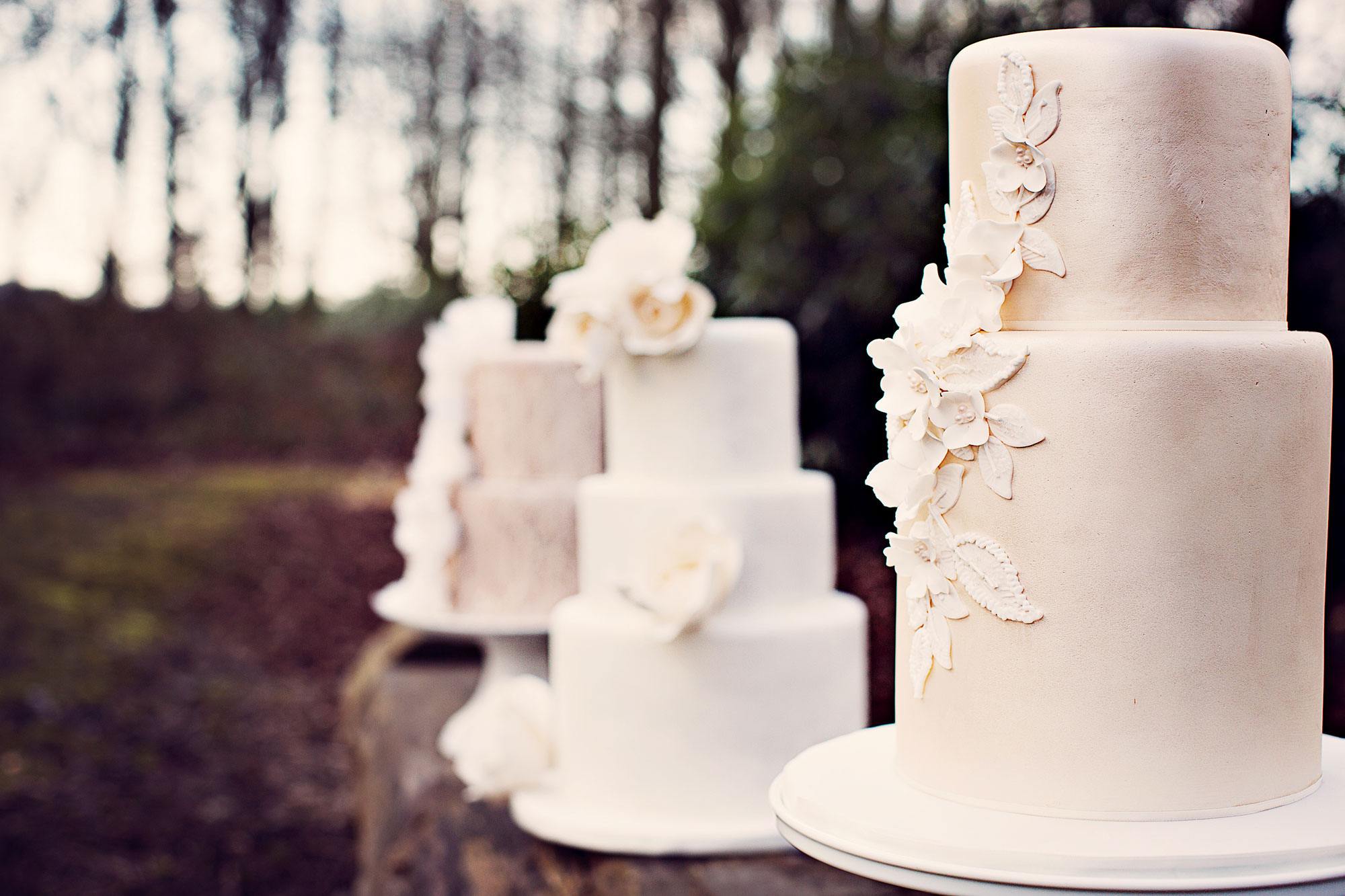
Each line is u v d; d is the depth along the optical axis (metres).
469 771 2.81
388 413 15.53
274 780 5.98
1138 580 1.39
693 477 2.62
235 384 15.47
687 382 2.60
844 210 4.67
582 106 15.66
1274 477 1.42
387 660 5.39
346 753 6.38
